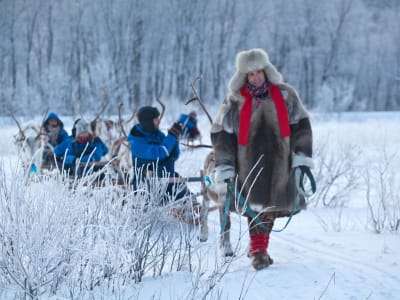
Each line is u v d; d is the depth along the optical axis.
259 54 7.04
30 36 89.62
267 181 7.10
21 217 5.93
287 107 7.16
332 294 5.84
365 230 9.26
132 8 82.88
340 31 90.12
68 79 64.75
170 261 7.14
